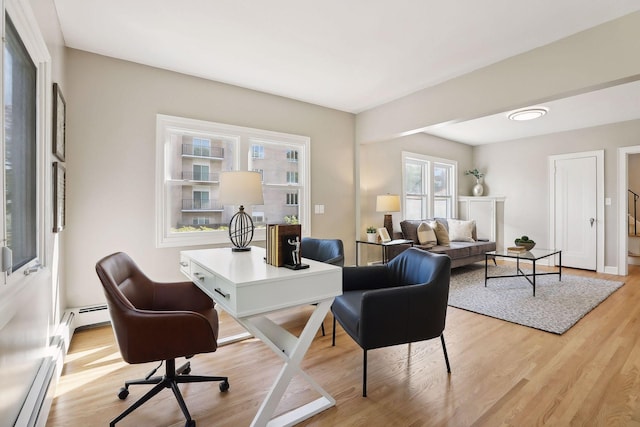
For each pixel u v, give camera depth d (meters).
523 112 4.39
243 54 2.89
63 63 2.56
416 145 5.77
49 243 1.94
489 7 2.23
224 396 1.86
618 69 2.36
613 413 1.68
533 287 3.86
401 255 2.49
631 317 3.12
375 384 1.98
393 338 1.89
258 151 3.86
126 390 1.84
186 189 3.37
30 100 1.74
